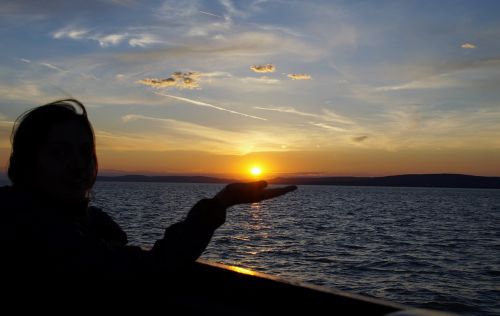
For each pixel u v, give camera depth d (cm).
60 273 146
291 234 3281
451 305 1415
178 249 159
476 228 4222
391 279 1772
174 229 167
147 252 164
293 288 199
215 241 2752
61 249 146
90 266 146
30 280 151
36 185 167
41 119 165
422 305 1413
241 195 168
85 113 181
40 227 149
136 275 151
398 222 4725
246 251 2389
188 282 246
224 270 229
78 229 161
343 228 3875
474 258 2358
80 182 169
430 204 9856
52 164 163
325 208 7450
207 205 166
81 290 151
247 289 218
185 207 5938
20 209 152
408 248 2705
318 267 1997
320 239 3030
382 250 2588
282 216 5331
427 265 2102
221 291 230
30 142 165
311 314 192
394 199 12488
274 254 2322
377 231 3691
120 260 151
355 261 2164
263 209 7019
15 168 168
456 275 1869
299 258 2217
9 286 151
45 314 151
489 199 14062
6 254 149
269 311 208
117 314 159
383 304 169
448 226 4388
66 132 165
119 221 3762
